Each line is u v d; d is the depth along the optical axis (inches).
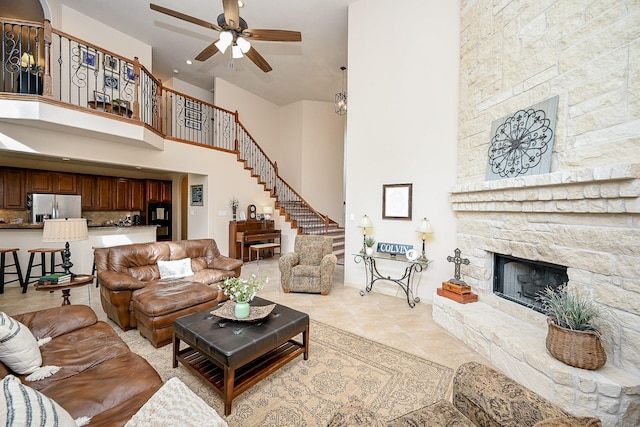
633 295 66.3
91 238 192.5
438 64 148.3
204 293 117.4
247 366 81.8
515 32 102.9
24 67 171.5
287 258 170.9
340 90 321.7
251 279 94.6
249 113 327.9
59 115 137.9
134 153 191.2
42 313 81.0
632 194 64.3
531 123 94.9
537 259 91.5
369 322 126.9
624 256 68.2
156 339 101.1
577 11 81.5
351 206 185.8
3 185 216.2
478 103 122.7
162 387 54.0
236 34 135.2
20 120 132.2
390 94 167.0
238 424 66.6
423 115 154.1
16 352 57.6
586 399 65.3
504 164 105.5
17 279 173.2
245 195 277.3
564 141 84.5
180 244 157.0
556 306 75.6
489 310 109.8
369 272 176.9
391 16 166.1
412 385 81.7
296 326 89.6
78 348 70.2
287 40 145.1
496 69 112.2
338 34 217.3
